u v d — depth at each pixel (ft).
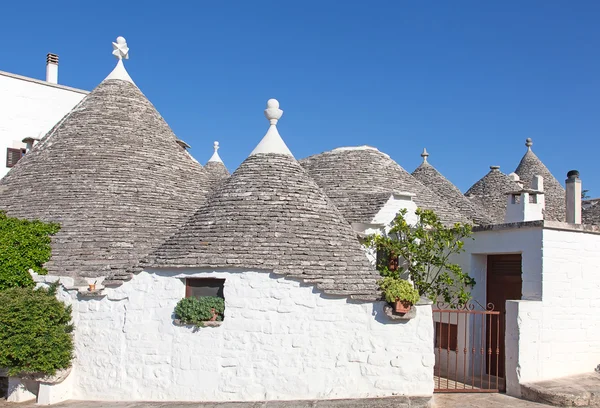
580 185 46.91
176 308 34.99
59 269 41.06
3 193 50.01
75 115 55.57
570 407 34.19
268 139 43.88
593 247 40.63
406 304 33.83
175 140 58.54
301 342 34.12
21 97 80.12
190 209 50.65
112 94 57.21
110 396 35.50
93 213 45.70
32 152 54.34
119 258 42.52
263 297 34.45
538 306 37.93
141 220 46.60
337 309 34.42
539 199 48.98
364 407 32.48
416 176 75.92
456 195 68.80
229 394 34.01
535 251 38.91
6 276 38.93
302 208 39.06
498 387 38.52
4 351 33.99
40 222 43.62
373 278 36.01
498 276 44.83
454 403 35.14
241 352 34.19
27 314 34.73
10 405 35.91
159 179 51.60
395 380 33.99
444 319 47.06
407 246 44.14
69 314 37.04
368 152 60.44
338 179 55.72
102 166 50.01
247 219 37.60
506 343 38.17
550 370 38.14
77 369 36.52
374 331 34.24
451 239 44.01
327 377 33.94
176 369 34.76
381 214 46.55
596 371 39.81
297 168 42.86
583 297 39.83
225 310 34.65
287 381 33.91
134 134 54.34
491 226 42.47
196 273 35.19
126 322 35.91
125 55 60.80
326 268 35.29
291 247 35.88
